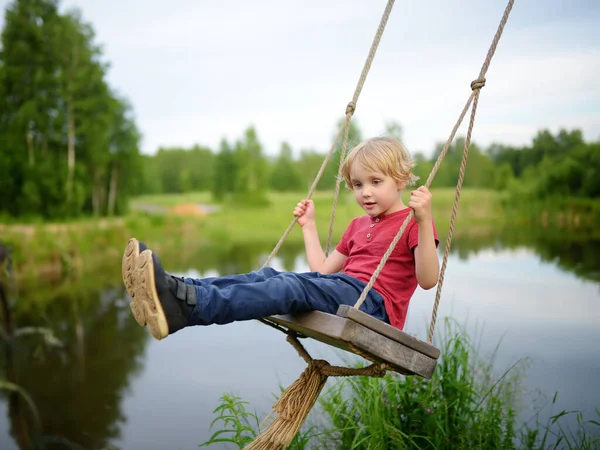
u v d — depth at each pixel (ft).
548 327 16.74
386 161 7.27
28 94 42.45
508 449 9.53
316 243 8.66
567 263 27.81
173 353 16.84
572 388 12.13
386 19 8.63
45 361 16.17
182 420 12.05
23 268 30.14
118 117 49.44
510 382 11.76
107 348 17.39
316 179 8.91
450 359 11.09
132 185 52.60
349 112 8.55
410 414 10.13
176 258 35.91
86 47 44.68
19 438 11.19
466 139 7.30
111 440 10.95
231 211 60.13
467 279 24.36
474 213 48.03
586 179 43.21
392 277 7.06
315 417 11.33
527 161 47.11
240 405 11.25
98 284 27.84
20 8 41.98
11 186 39.65
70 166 43.21
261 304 5.89
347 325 5.54
